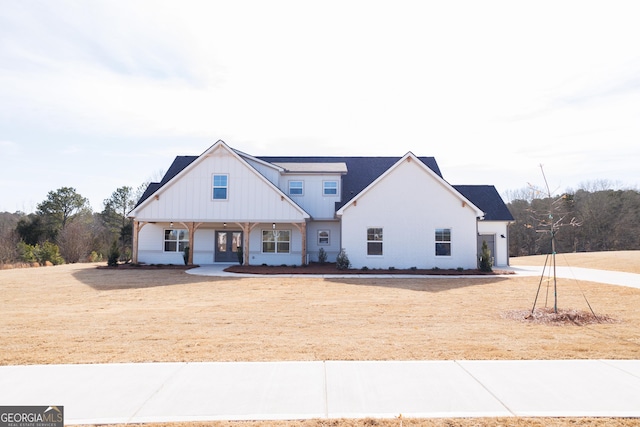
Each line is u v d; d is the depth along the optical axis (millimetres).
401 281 18453
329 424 4492
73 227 41219
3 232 39906
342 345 7621
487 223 27875
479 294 14477
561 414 4727
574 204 52125
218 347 7492
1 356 6922
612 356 6922
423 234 23234
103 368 6273
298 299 13367
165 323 9641
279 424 4500
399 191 23438
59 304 12508
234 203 24875
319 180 27641
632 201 51156
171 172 30062
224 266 26062
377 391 5391
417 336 8336
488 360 6652
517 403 5027
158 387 5531
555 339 8102
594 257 33156
